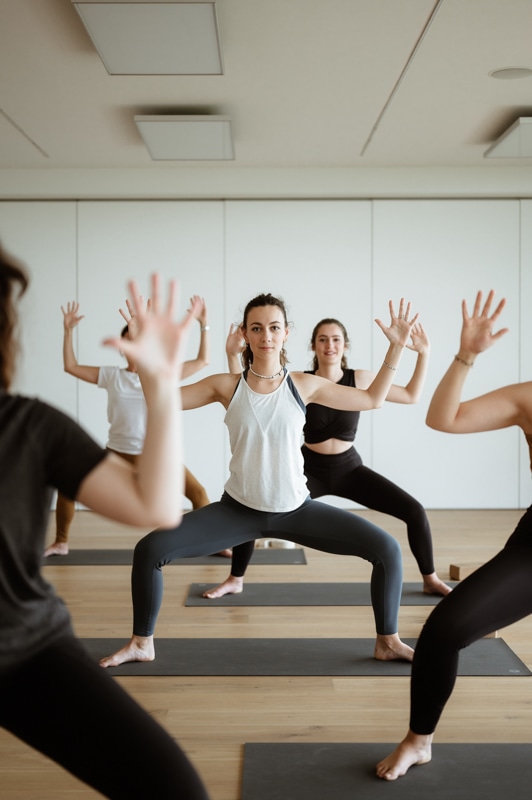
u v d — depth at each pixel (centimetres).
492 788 206
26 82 480
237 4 376
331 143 619
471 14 388
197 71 443
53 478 118
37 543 118
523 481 707
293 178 693
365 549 294
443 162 679
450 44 425
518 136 571
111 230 703
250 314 289
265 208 702
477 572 199
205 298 704
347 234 703
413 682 207
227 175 693
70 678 122
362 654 313
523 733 242
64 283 705
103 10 358
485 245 701
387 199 702
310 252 703
